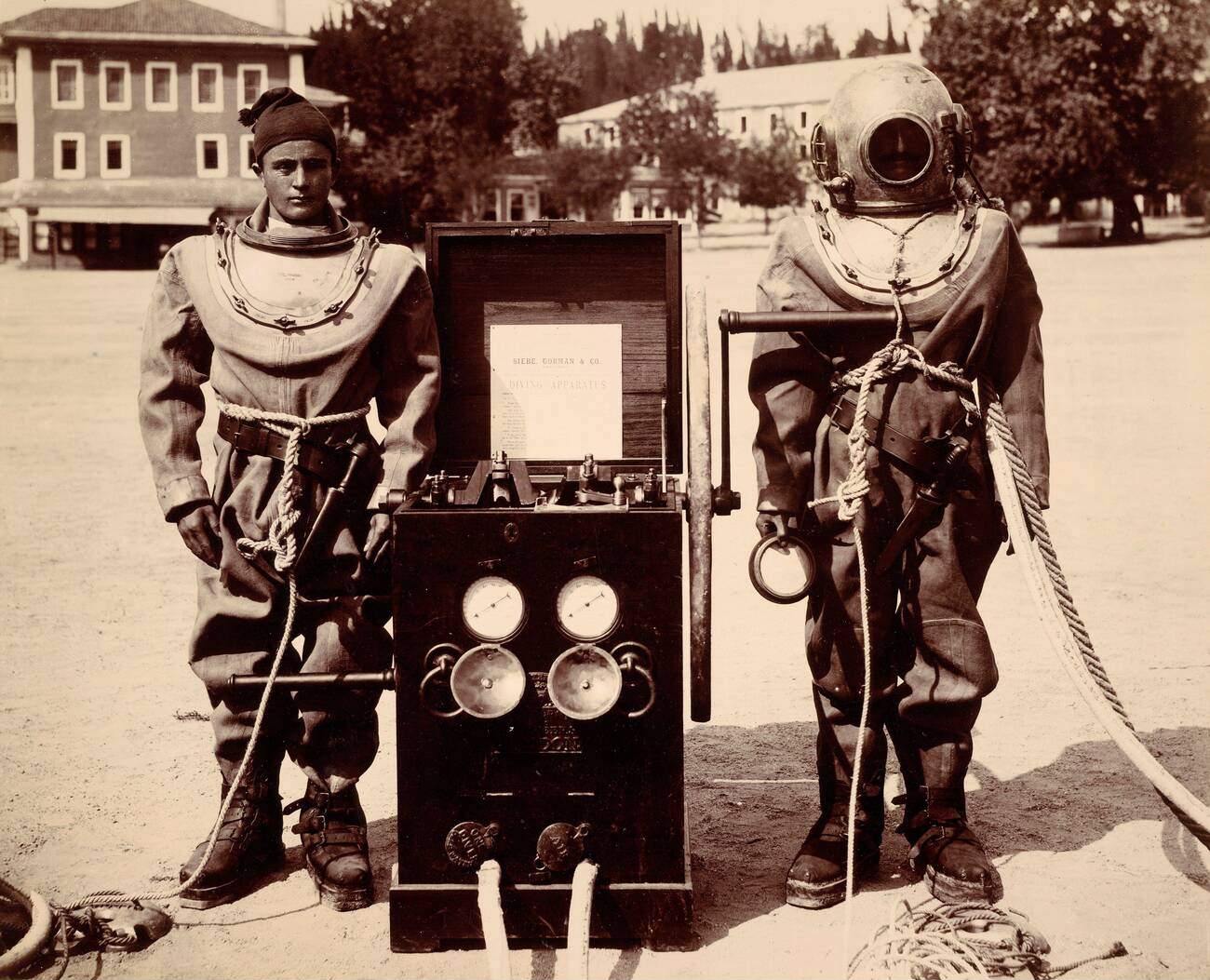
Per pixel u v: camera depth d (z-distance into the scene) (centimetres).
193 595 785
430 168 6009
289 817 473
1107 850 435
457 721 368
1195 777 492
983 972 345
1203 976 354
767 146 6712
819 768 419
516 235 419
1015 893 404
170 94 5531
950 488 397
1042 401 407
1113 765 509
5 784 501
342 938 383
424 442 404
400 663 368
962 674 400
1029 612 737
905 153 397
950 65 5284
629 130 6588
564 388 425
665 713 367
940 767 407
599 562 364
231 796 402
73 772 512
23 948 359
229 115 5575
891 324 389
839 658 406
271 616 406
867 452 397
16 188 5528
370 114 6059
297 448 394
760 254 4728
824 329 387
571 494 409
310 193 406
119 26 5481
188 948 378
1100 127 5003
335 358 396
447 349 424
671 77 7431
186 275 404
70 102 5525
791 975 358
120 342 2298
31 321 2728
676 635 365
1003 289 395
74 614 741
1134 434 1294
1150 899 400
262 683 390
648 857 370
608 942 377
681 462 423
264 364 394
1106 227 5712
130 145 5562
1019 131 5166
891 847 445
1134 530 905
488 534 364
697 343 363
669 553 363
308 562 401
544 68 6550
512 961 368
